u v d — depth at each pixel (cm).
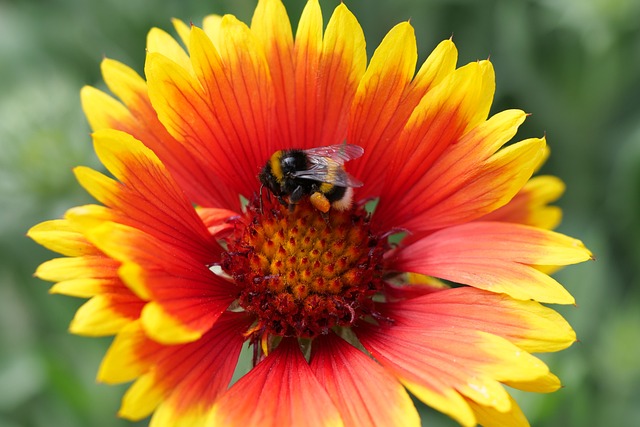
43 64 31
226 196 24
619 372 28
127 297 20
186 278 21
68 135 28
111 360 20
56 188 28
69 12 31
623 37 29
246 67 23
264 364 22
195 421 20
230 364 22
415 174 23
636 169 29
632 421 28
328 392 21
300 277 23
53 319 29
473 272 22
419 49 30
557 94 30
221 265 23
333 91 23
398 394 21
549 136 30
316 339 23
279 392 21
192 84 22
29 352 29
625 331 28
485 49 30
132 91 23
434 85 23
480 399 20
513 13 30
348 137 23
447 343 21
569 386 26
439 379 21
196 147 23
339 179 22
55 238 21
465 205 23
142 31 30
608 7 28
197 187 24
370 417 21
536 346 21
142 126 23
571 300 21
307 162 23
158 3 30
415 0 30
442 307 22
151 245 20
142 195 21
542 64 30
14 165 28
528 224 24
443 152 23
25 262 29
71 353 29
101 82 29
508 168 22
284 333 22
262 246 23
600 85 30
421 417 28
